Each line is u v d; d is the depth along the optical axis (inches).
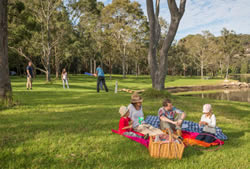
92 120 257.0
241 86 1939.0
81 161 142.8
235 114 361.1
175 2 453.7
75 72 2957.7
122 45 2186.3
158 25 511.5
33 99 429.4
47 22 1130.7
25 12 894.4
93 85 1125.1
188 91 1481.3
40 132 198.7
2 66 323.0
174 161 145.9
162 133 183.5
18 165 131.1
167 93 506.3
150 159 149.1
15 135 187.9
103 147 168.4
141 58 2620.6
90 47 1772.9
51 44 1204.5
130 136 195.6
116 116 286.0
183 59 3353.8
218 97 1085.8
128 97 516.1
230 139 206.1
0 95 325.4
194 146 181.3
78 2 1186.0
